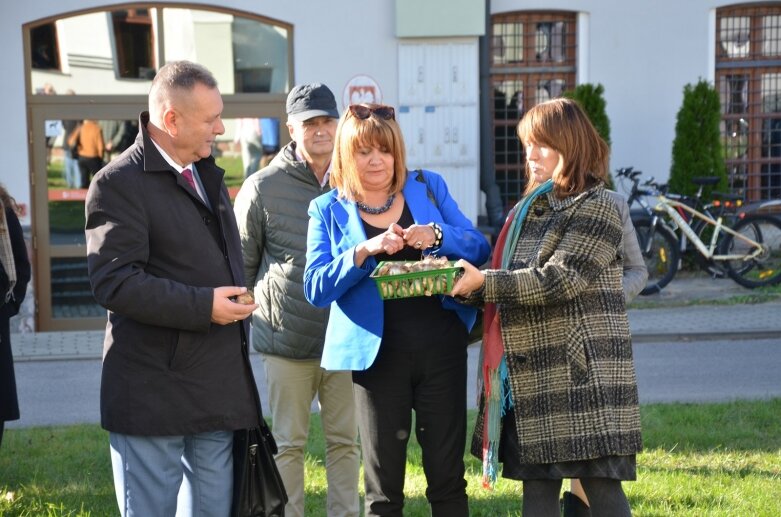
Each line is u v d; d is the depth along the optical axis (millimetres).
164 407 3195
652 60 12320
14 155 11070
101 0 11031
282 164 4395
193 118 3217
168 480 3271
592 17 12250
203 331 3178
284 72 11414
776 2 12352
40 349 10086
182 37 11250
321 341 4289
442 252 3555
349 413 4414
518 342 3381
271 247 4363
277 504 3426
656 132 12398
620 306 3410
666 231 11445
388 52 11461
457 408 3635
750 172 13016
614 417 3295
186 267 3260
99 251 3135
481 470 5305
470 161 11648
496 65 12453
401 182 3709
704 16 12281
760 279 11664
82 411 7543
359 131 3600
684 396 7270
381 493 3670
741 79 12820
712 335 9562
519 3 12117
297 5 11305
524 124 3488
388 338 3572
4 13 10891
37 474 5496
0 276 5168
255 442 3389
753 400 6875
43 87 11086
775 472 5125
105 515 4734
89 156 11211
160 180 3238
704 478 5004
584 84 11961
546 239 3367
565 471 3350
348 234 3648
